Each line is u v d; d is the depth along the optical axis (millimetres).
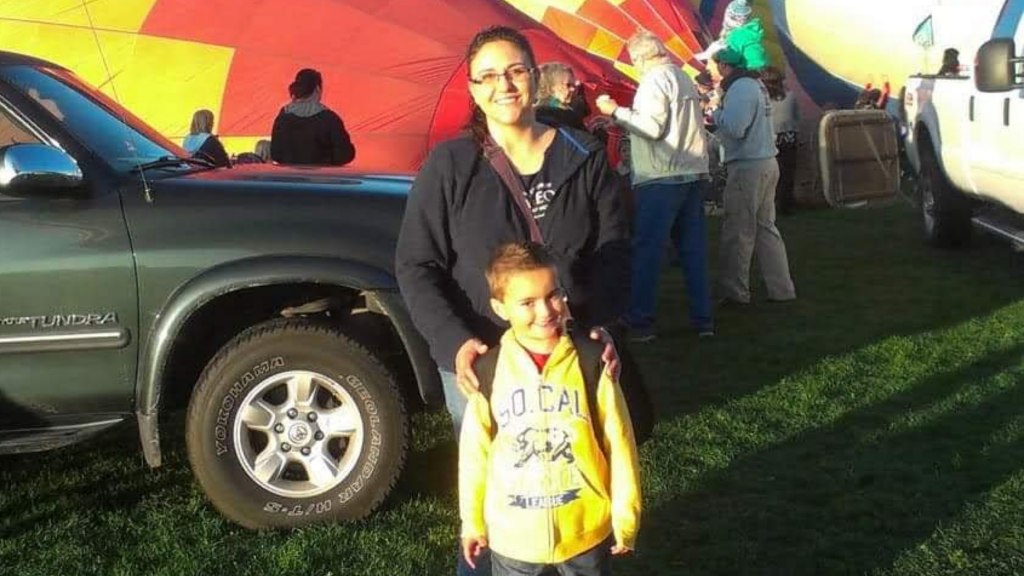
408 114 13117
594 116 11133
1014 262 10453
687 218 8180
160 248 4891
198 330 5152
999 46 8320
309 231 4977
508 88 3512
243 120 12961
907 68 20859
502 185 3609
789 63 21906
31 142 5066
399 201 5152
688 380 7215
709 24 20219
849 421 6301
